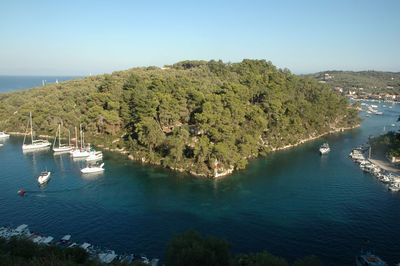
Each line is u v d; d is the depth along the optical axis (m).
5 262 37.81
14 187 90.50
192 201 81.31
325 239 61.69
